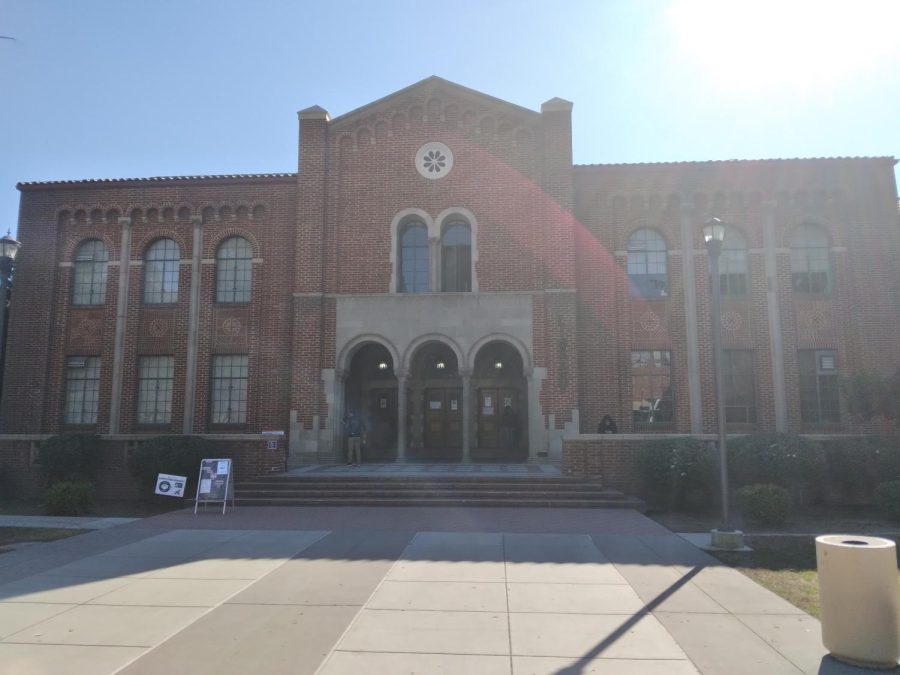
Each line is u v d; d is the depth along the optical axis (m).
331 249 21.44
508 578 8.16
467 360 20.48
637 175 21.45
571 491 15.27
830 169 21.03
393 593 7.48
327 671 5.22
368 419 22.56
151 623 6.43
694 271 20.97
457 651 5.66
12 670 5.25
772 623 6.43
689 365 20.56
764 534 11.48
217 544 10.41
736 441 15.70
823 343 20.53
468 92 21.72
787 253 20.86
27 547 10.34
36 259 22.41
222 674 5.16
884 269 20.62
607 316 20.86
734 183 21.17
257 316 21.66
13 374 21.86
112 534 11.39
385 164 21.75
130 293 22.06
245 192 22.31
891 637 5.33
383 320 20.88
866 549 5.48
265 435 17.31
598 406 20.42
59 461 18.03
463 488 15.55
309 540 10.67
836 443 15.79
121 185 22.42
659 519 13.63
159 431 21.38
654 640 5.94
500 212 21.19
